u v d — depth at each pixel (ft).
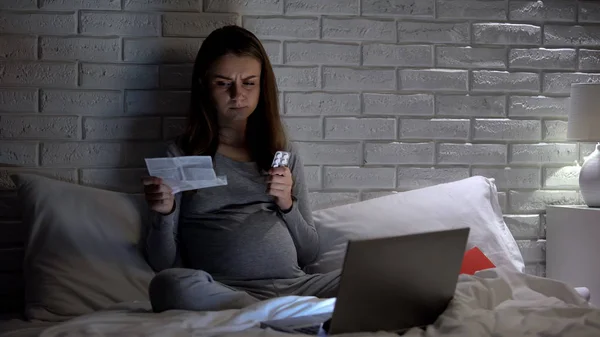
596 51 10.48
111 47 9.39
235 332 5.09
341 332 5.12
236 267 7.89
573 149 10.44
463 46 10.20
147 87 9.48
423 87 10.11
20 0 9.21
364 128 9.97
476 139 10.25
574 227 9.76
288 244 8.16
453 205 9.35
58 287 7.82
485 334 5.02
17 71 9.21
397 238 5.03
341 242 8.93
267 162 8.56
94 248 8.19
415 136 10.10
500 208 9.97
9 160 9.20
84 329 5.33
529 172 10.39
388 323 5.34
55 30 9.28
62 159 9.30
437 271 5.40
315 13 9.84
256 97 8.51
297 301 6.09
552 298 6.34
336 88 9.89
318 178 9.87
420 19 10.10
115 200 8.70
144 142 9.48
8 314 8.69
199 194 8.22
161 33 9.50
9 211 9.19
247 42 8.54
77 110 9.33
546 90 10.41
